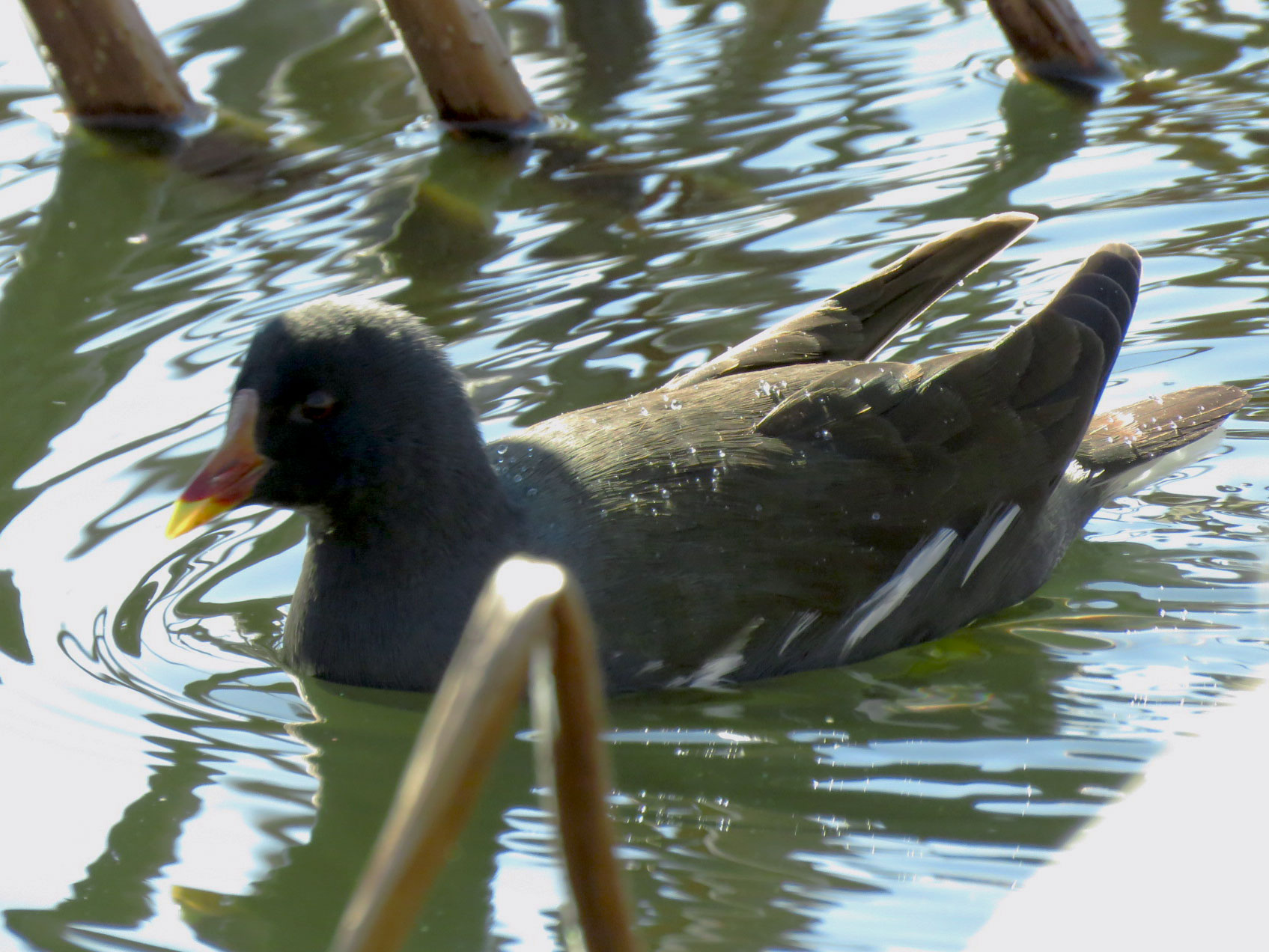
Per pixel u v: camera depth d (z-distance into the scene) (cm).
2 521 1000
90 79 1520
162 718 842
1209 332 1158
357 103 1585
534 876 712
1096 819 628
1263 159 1382
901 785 775
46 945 658
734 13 1781
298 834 746
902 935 649
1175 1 1739
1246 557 967
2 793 770
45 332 1214
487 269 1279
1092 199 1336
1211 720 808
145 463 1054
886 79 1594
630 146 1483
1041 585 968
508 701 325
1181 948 520
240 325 1202
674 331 1174
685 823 746
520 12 1803
